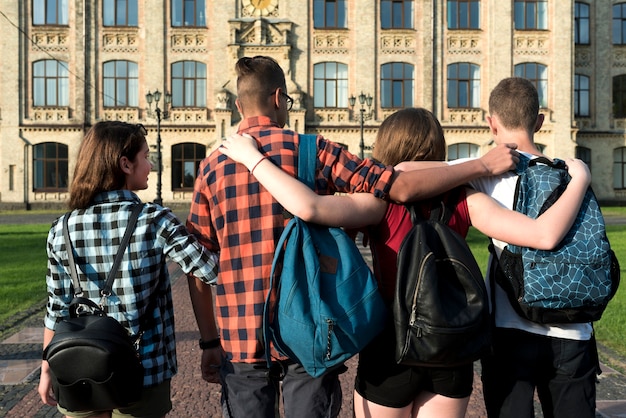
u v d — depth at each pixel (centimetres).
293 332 234
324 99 3628
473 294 240
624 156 3962
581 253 251
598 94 3928
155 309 279
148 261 271
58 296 276
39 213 3406
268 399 263
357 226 257
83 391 244
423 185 252
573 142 3641
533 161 276
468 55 3656
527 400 271
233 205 263
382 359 252
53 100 3591
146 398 276
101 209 274
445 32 3647
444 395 254
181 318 868
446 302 237
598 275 250
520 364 271
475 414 493
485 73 3662
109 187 279
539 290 250
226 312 264
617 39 3950
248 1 3597
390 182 251
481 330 238
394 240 263
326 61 3612
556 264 250
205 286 294
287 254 243
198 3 3597
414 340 235
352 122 3616
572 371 268
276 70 286
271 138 267
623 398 521
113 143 279
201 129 3588
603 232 257
